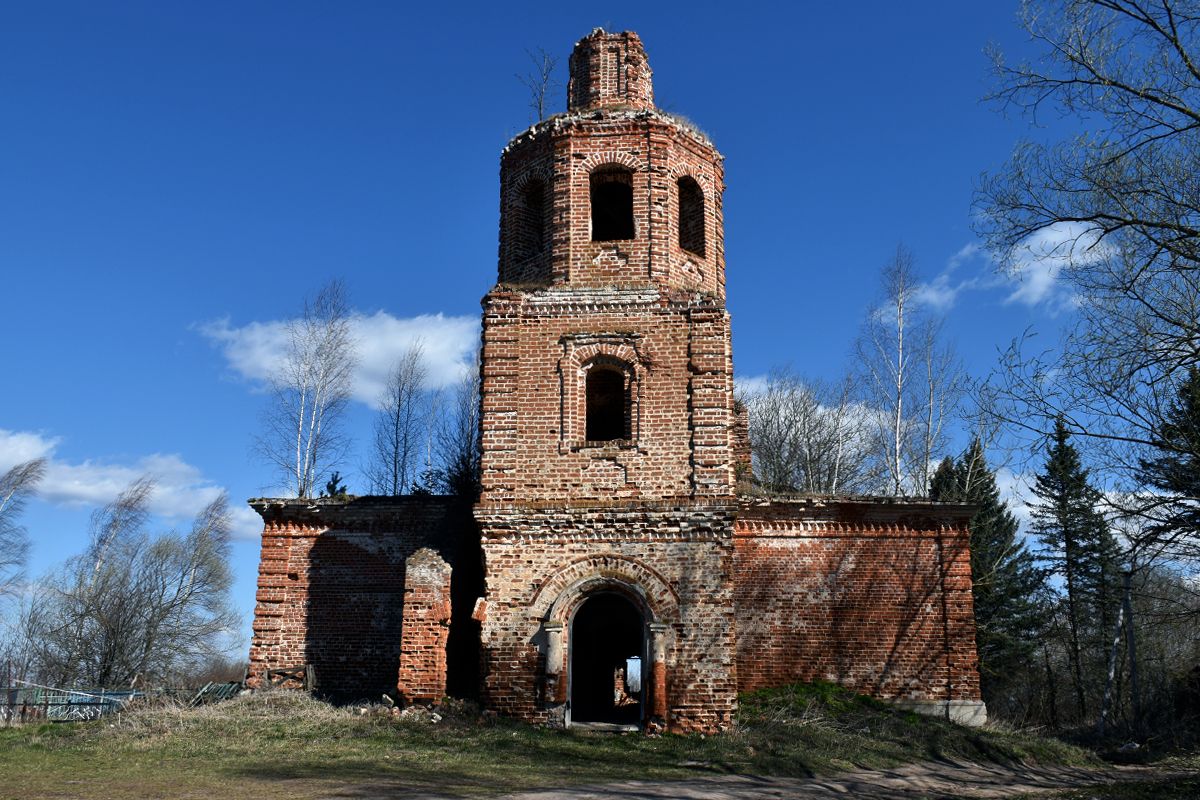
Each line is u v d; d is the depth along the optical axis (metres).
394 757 15.70
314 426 33.66
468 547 22.95
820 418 45.12
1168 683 34.38
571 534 19.53
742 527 23.58
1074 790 14.11
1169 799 12.73
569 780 14.48
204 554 41.75
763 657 22.84
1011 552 40.81
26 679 40.50
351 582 23.45
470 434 35.81
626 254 21.42
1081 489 16.67
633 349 20.61
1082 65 12.35
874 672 22.78
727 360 20.55
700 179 22.94
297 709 19.67
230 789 12.80
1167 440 12.77
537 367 20.62
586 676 26.84
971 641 22.88
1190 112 11.80
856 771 17.19
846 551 23.55
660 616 18.97
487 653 19.03
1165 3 11.80
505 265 22.86
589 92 23.94
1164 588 20.67
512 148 23.25
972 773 18.14
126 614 38.75
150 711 20.14
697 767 16.11
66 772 14.35
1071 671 40.81
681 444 19.94
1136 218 12.24
